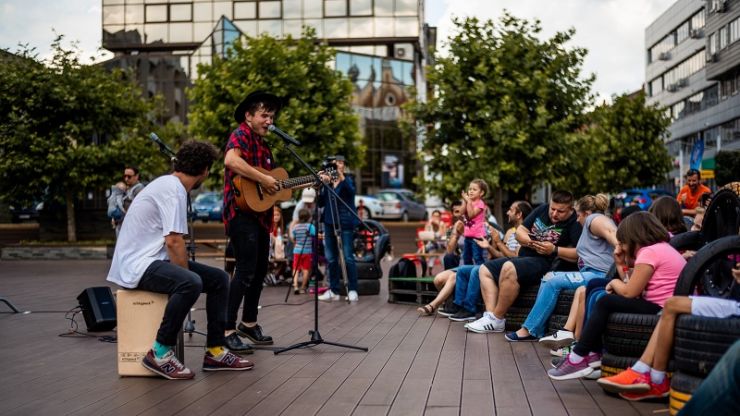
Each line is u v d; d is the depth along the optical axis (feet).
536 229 25.23
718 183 111.04
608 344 16.81
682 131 225.76
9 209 123.13
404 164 167.32
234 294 22.12
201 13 177.17
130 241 18.86
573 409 14.93
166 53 172.86
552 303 23.26
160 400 16.35
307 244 41.91
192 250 24.86
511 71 86.53
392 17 173.88
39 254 82.58
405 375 18.63
